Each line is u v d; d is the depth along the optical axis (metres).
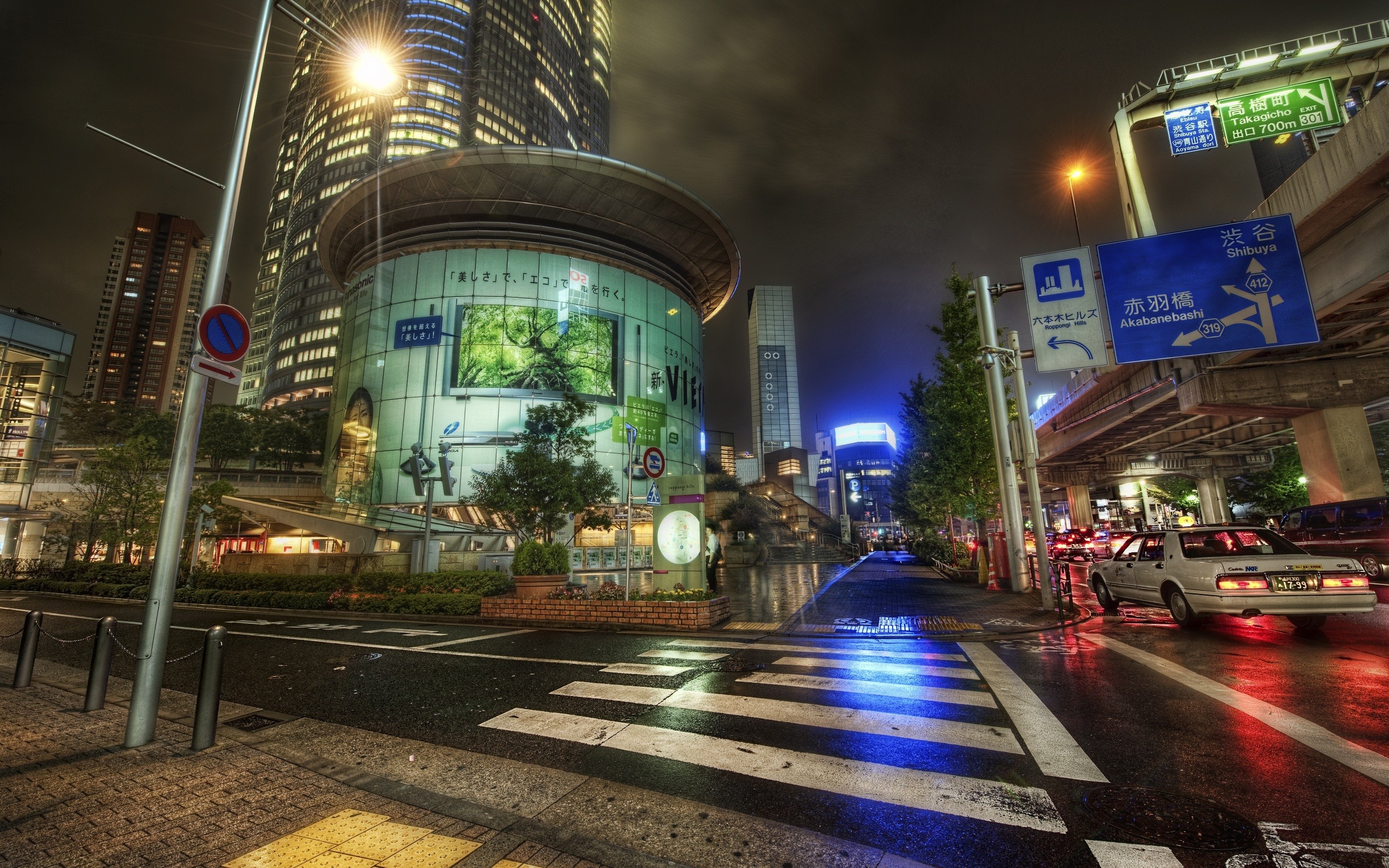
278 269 111.75
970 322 21.34
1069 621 10.48
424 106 87.56
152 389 186.50
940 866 2.84
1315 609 7.96
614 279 43.00
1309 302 13.40
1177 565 9.38
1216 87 21.62
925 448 27.91
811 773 4.03
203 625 13.39
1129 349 14.04
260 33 6.41
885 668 7.25
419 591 15.30
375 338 40.16
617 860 2.95
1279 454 46.00
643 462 12.81
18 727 5.35
